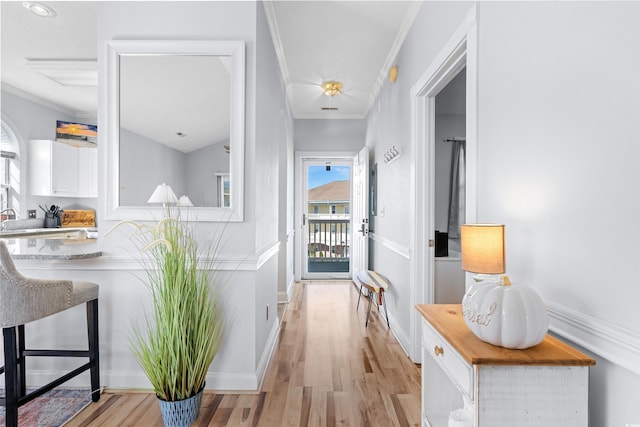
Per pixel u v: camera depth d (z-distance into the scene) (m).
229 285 2.09
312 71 3.65
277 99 3.14
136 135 2.13
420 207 2.47
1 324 1.52
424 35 2.30
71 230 4.36
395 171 3.15
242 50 2.11
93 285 1.93
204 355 1.80
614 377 0.89
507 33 1.33
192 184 2.14
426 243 2.46
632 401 0.84
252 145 2.14
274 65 2.92
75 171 4.91
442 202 4.00
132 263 2.08
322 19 2.64
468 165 1.62
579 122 0.98
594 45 0.93
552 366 0.92
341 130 5.33
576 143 0.99
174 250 1.76
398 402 1.95
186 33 2.13
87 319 1.94
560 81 1.05
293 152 5.18
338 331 3.10
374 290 3.13
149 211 2.12
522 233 1.25
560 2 1.05
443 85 2.25
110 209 2.11
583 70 0.96
